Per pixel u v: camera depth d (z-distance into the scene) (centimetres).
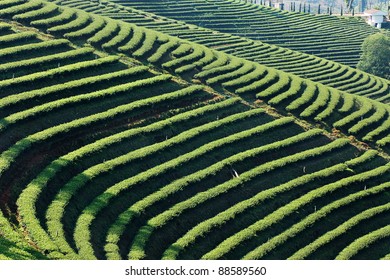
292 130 10044
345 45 19925
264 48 16550
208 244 6931
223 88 10881
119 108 8800
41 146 7638
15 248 5312
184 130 9081
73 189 6906
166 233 6894
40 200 6606
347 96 11894
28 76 9025
